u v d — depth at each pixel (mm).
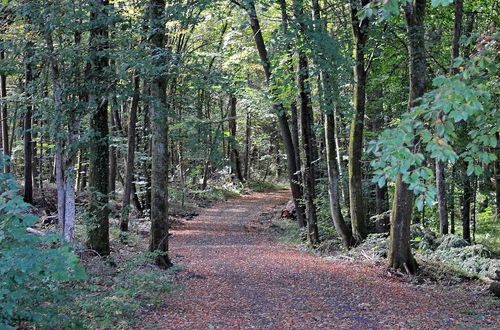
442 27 18016
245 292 10102
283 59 13609
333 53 11117
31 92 10195
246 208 30844
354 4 13422
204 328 7176
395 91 17875
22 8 9406
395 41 15414
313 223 17188
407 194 12312
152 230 11742
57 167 9984
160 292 9203
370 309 8922
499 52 5535
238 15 16641
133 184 22406
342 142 23344
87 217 11391
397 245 12461
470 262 13438
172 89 17234
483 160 5016
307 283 11172
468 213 19203
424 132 4406
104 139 10398
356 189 15961
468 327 7312
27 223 4617
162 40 11273
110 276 9758
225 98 36781
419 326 7629
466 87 4254
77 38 10344
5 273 4539
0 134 20719
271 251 16547
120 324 6922
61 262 4691
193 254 15430
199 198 32625
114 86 10211
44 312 5293
